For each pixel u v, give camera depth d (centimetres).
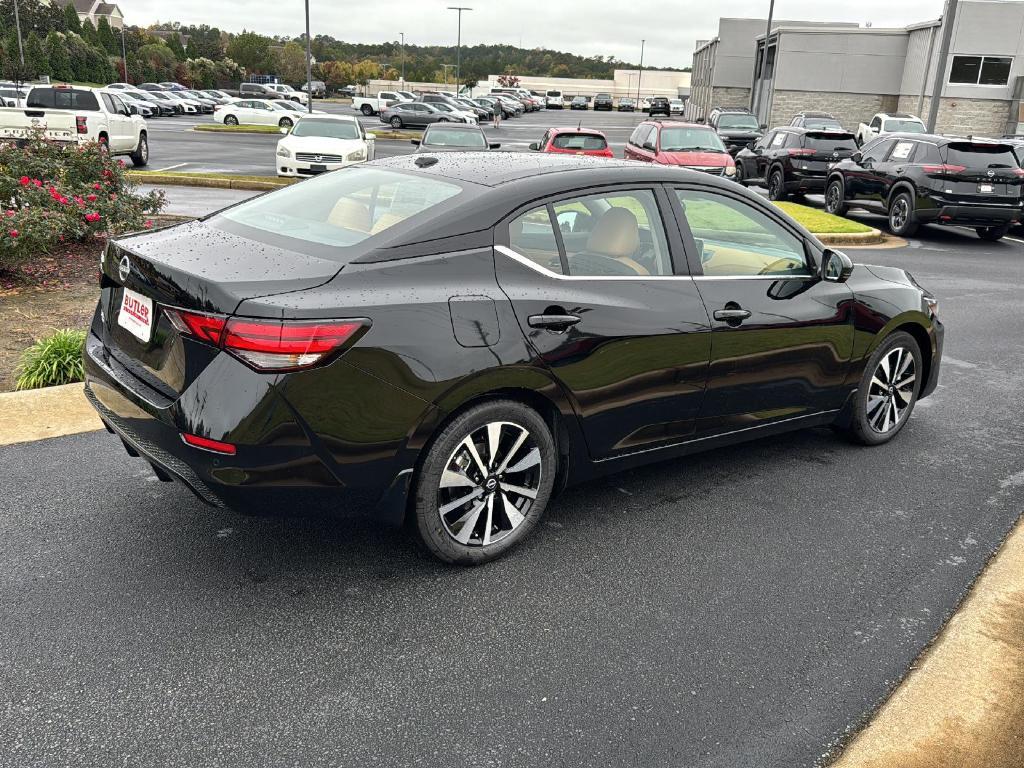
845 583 354
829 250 430
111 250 340
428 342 304
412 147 3281
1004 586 348
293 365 279
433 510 329
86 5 13788
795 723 269
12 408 483
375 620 313
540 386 337
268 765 242
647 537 385
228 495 289
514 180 349
